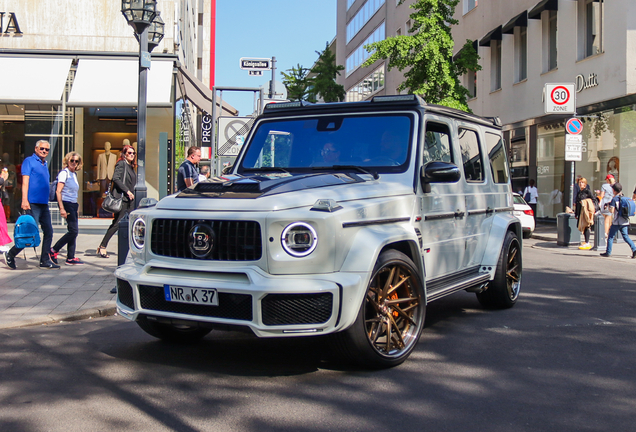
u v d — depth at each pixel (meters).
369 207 4.38
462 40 31.34
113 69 16.52
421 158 5.10
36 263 10.20
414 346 4.70
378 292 4.39
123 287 4.60
